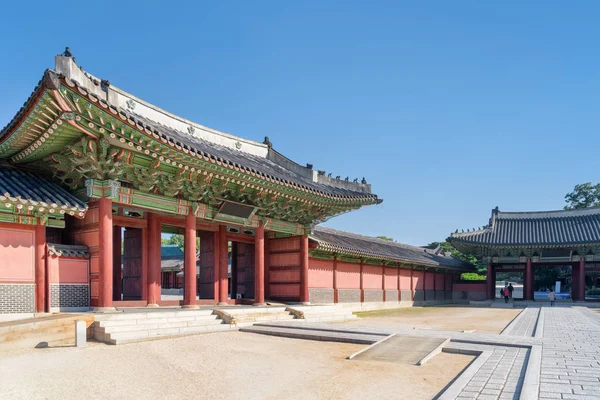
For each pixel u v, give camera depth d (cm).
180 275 6788
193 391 1143
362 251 4038
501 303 5375
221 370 1359
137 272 2498
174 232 2981
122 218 2373
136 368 1347
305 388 1166
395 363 1443
